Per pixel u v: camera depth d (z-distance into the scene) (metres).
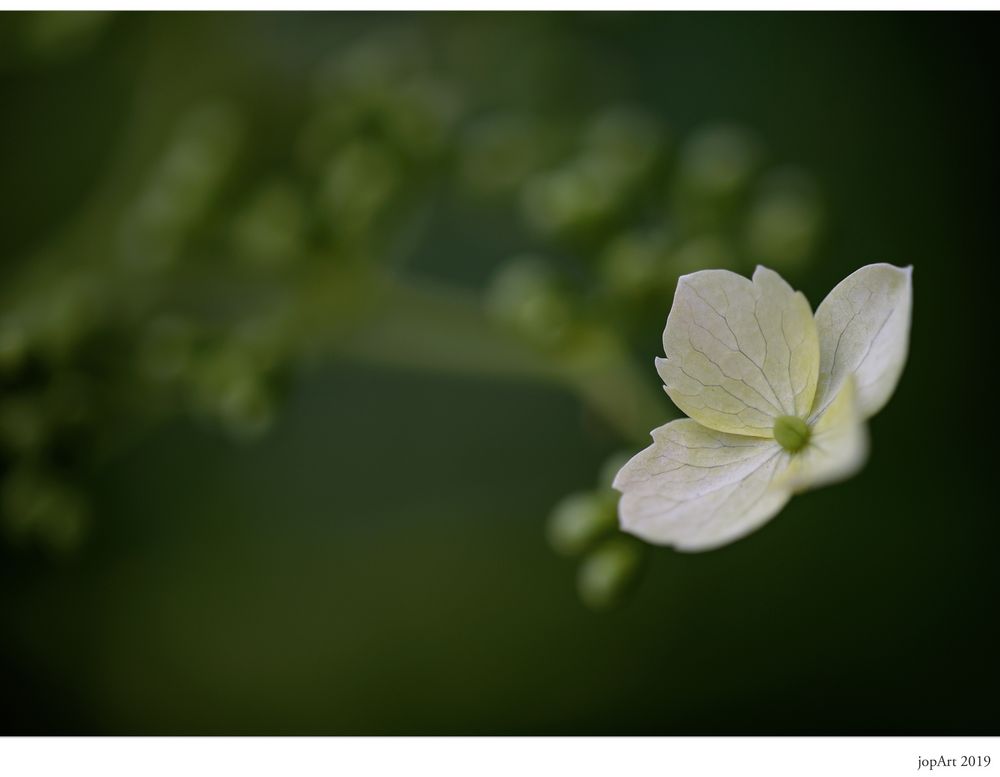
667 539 0.31
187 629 0.49
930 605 0.45
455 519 0.50
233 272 0.45
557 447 0.50
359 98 0.46
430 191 0.46
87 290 0.43
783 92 0.51
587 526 0.35
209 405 0.42
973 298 0.48
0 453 0.44
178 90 0.47
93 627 0.49
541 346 0.40
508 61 0.50
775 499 0.31
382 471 0.51
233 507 0.50
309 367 0.44
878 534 0.46
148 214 0.44
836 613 0.46
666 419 0.40
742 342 0.31
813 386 0.31
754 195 0.44
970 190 0.50
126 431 0.44
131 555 0.50
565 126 0.48
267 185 0.47
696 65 0.52
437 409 0.51
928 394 0.47
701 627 0.47
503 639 0.48
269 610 0.49
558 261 0.51
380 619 0.49
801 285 0.49
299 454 0.51
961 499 0.46
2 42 0.46
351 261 0.42
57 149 0.50
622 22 0.51
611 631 0.47
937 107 0.50
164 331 0.42
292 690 0.49
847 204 0.50
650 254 0.40
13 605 0.49
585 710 0.46
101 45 0.48
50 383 0.41
